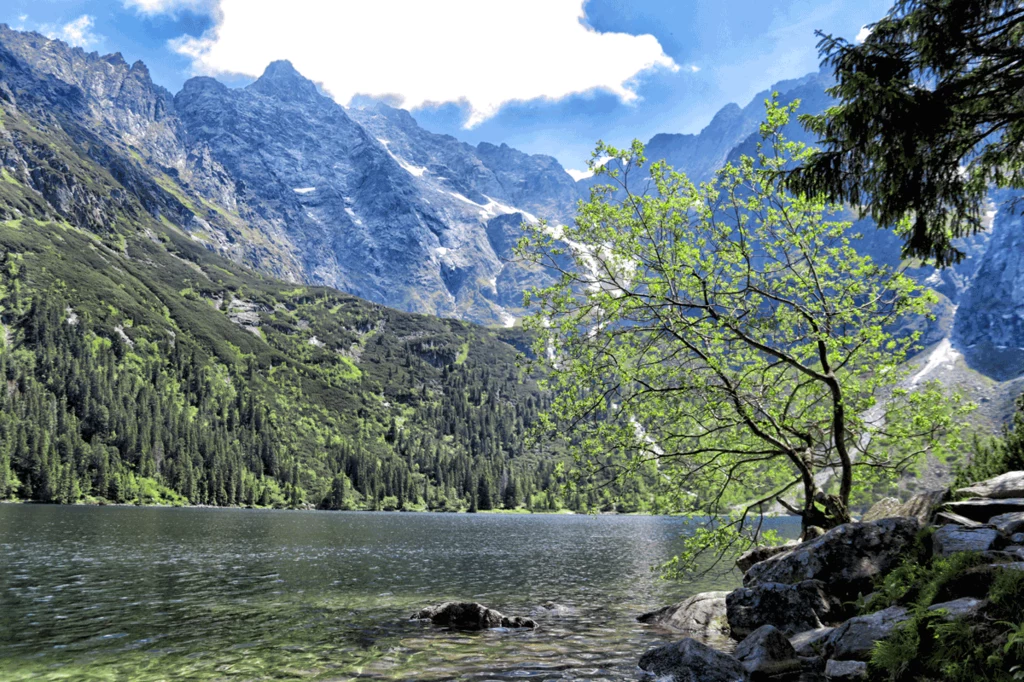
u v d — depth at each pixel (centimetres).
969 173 1012
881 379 2048
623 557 6500
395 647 2028
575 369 2089
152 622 2538
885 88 869
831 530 1875
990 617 1059
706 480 2309
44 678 1695
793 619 1755
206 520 12344
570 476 2167
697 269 2095
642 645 2031
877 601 1541
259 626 2445
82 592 3350
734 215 2078
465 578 4478
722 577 4116
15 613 2722
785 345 2188
